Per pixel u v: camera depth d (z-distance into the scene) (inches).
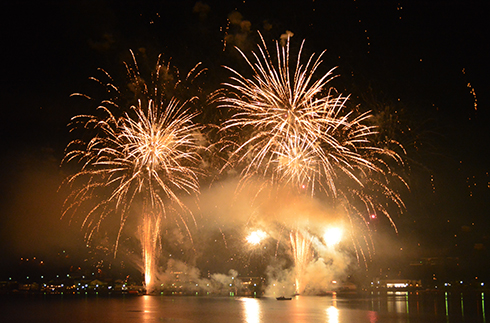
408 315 2878.9
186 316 2972.4
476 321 2556.6
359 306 3567.9
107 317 2972.4
